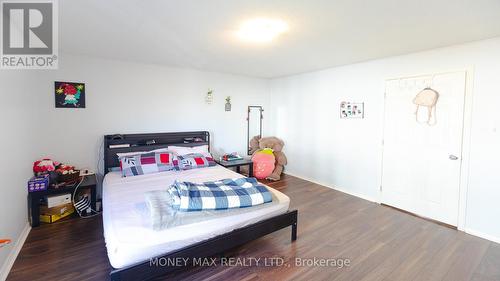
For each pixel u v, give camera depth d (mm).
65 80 3309
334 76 4234
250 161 4605
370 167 3775
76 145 3443
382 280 1961
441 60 2941
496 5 1806
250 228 2186
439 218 3053
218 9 1947
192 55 3422
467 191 2801
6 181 2059
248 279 1948
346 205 3580
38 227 2748
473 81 2699
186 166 3660
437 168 3043
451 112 2887
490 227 2648
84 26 2326
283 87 5305
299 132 5000
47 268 2027
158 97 4098
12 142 2229
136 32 2490
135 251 1613
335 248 2422
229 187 2434
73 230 2695
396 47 2945
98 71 3543
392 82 3422
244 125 5246
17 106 2389
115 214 2012
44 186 2760
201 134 4547
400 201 3436
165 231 1780
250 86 5270
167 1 1813
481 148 2680
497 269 2117
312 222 3004
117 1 1822
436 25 2225
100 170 3639
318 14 2023
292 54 3330
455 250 2412
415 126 3219
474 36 2512
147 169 3412
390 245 2490
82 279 1903
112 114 3699
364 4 1829
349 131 4043
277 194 2604
